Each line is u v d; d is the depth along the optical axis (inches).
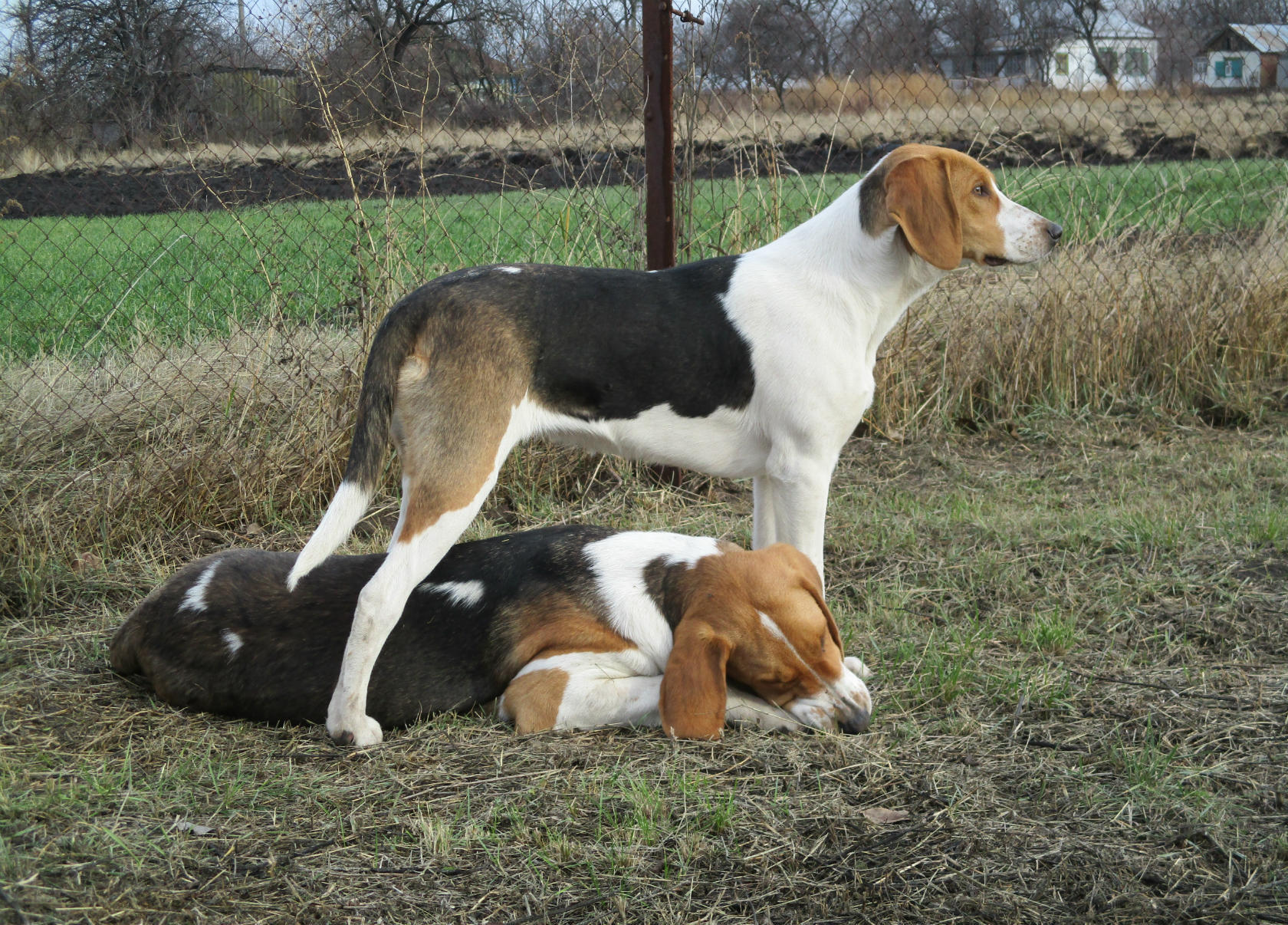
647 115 221.9
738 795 114.3
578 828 108.8
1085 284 284.2
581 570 135.5
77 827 106.3
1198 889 99.8
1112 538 197.0
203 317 261.3
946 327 274.7
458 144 237.9
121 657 142.5
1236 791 117.5
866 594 176.2
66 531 188.7
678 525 211.2
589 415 140.6
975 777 119.6
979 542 199.6
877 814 111.3
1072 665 150.7
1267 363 294.0
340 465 212.1
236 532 200.7
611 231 238.1
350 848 105.3
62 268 330.6
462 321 131.6
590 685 129.4
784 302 143.7
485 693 135.1
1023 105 338.0
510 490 220.5
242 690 132.8
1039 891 99.3
